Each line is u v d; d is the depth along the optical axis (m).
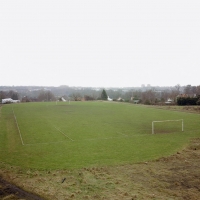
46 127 29.80
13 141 22.73
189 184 13.10
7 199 11.57
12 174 14.48
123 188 12.60
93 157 17.62
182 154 18.30
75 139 23.48
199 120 34.66
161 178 13.87
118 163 16.31
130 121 34.50
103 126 30.52
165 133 26.25
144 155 18.08
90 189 12.49
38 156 17.97
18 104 66.19
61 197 11.69
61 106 58.56
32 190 12.43
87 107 55.72
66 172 14.72
